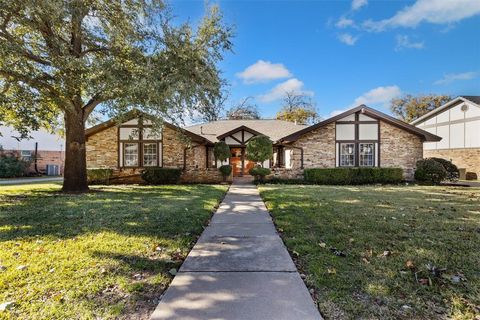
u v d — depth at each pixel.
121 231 4.79
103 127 16.09
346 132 16.06
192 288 2.75
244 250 3.92
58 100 8.41
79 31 8.82
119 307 2.40
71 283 2.83
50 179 19.36
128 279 2.94
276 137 18.64
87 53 9.84
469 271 3.04
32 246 3.96
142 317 2.28
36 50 8.47
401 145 15.95
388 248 3.81
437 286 2.71
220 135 19.16
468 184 14.25
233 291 2.68
